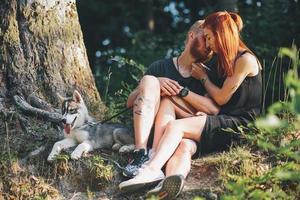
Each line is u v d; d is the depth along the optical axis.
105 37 10.12
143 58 7.98
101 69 8.84
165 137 4.18
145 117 4.23
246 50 4.37
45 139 4.67
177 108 4.38
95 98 5.22
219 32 4.29
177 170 4.08
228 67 4.29
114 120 5.07
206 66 4.50
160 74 4.56
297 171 4.02
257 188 4.07
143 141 4.20
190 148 4.23
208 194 4.13
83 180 4.34
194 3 9.75
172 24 9.97
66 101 4.52
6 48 5.07
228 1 7.71
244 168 4.21
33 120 4.82
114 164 4.36
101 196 4.25
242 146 4.39
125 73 7.36
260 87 4.42
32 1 5.11
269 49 6.84
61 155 4.38
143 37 8.70
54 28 5.14
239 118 4.38
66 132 4.45
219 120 4.34
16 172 4.38
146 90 4.27
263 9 7.46
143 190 4.19
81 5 10.09
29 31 5.09
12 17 5.10
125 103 5.28
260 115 4.42
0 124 4.79
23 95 4.98
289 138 4.35
